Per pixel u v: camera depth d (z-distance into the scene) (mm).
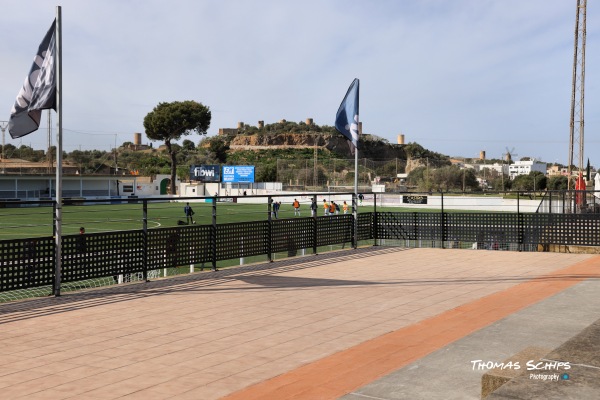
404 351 6520
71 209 60812
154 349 6770
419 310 8703
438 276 11859
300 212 56375
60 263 9992
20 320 8234
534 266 12961
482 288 10445
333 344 6914
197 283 11156
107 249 10711
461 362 5629
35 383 5613
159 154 151625
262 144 178125
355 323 7949
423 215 16797
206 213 54344
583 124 45719
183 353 6602
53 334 7473
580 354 3838
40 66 10188
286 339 7172
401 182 94000
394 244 18453
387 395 4738
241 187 88625
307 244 15031
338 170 98250
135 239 11148
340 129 16484
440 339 7008
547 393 3109
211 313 8633
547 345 6152
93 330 7668
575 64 45781
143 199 11211
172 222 44500
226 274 12188
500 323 7172
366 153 172000
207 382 5605
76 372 5941
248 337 7273
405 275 12047
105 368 6066
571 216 15148
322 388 5336
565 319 7355
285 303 9320
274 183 84875
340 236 16156
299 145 176375
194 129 113312
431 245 17516
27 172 78562
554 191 15453
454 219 16438
